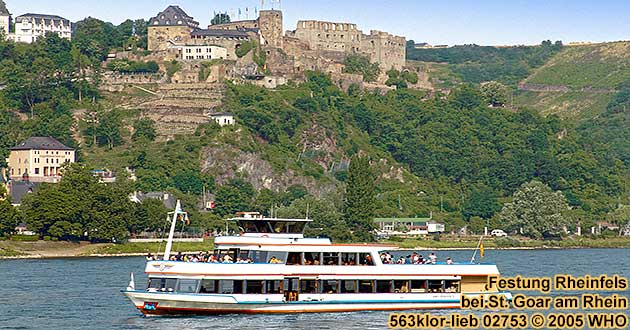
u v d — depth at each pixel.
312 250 136.38
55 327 131.50
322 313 135.88
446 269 141.00
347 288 137.00
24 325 133.38
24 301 156.50
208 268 132.50
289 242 135.75
